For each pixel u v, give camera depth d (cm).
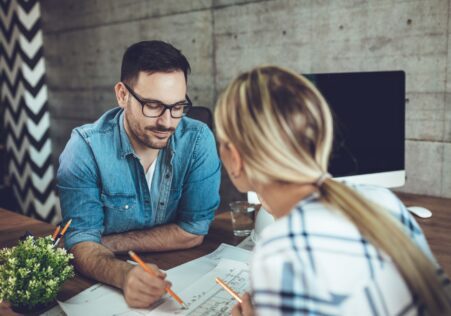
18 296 93
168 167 142
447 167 204
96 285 110
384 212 60
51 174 451
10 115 462
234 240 140
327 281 54
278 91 61
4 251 99
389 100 157
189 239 135
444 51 196
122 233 137
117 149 136
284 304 52
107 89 405
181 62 125
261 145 60
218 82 301
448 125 200
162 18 332
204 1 298
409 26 205
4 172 490
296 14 249
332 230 58
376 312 55
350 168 154
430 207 176
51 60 474
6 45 451
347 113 150
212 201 143
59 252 100
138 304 98
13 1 428
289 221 59
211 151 146
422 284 57
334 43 234
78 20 421
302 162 61
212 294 102
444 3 193
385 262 58
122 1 365
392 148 160
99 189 138
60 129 483
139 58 122
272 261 54
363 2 220
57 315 96
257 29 270
